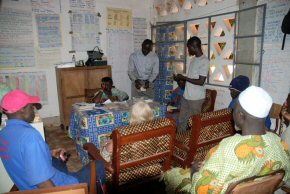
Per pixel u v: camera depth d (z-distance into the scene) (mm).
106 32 4570
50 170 1228
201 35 3730
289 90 2627
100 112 2508
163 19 4586
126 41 4785
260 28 2863
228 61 3342
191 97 3088
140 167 1831
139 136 1593
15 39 3877
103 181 1727
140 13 4824
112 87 3354
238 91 2184
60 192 1077
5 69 3891
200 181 1139
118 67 4801
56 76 4188
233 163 1078
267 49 2805
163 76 4613
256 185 1110
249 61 3039
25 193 1033
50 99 4309
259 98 1095
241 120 1151
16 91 1389
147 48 4070
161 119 1701
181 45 4121
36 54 4066
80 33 4344
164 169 1917
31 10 3914
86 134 2393
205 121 1879
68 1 4160
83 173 1703
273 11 2693
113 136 1546
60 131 4031
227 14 3268
